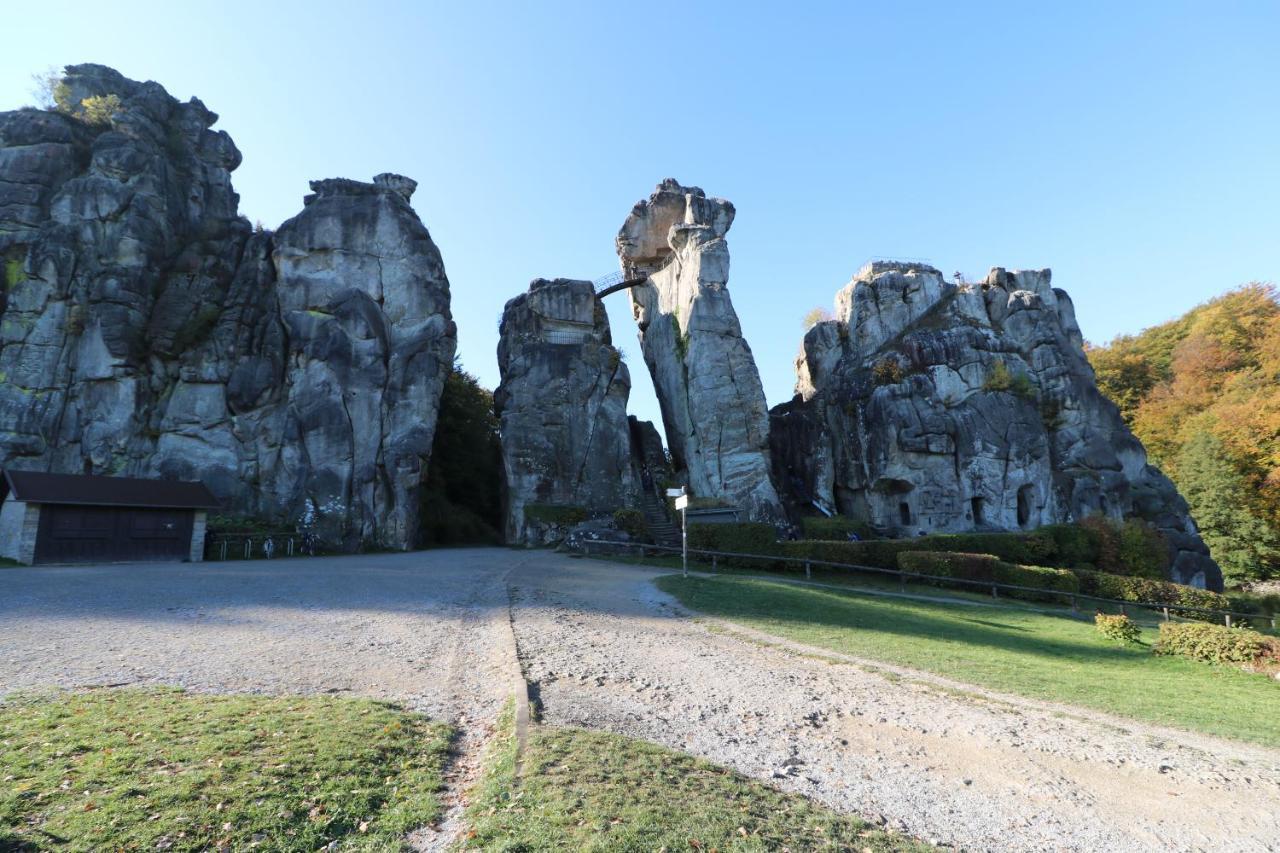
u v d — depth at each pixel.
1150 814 7.17
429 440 38.12
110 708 7.90
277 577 21.17
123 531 27.61
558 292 46.19
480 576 22.72
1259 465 50.44
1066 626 21.80
